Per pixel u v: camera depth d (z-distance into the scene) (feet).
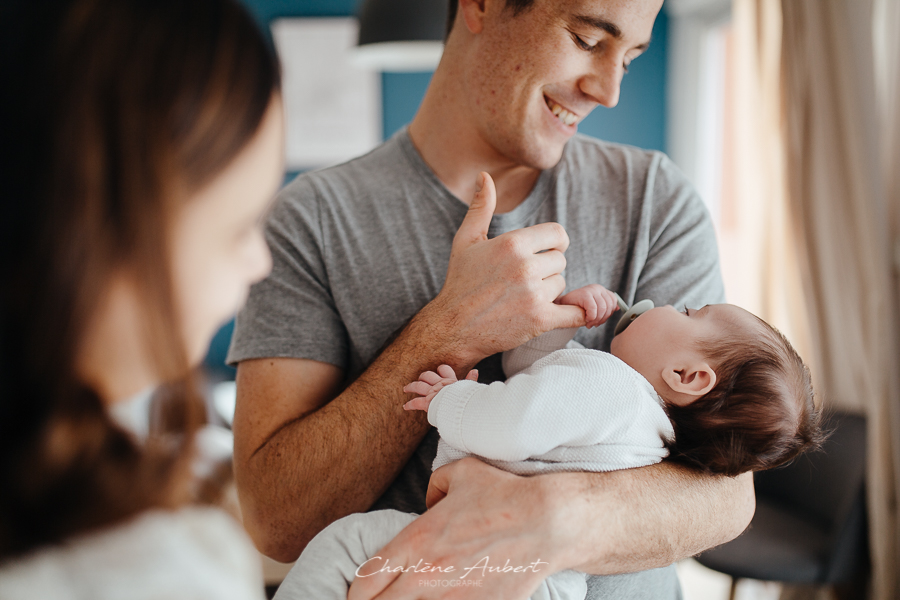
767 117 7.40
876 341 6.29
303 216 3.13
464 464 2.49
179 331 1.21
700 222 3.31
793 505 6.70
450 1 3.43
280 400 2.92
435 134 3.26
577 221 3.23
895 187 6.48
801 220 6.85
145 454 1.27
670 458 2.72
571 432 2.45
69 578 1.17
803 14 6.68
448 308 2.68
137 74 1.17
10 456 1.16
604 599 2.81
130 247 1.16
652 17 2.83
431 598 2.27
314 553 2.52
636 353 3.01
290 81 11.35
